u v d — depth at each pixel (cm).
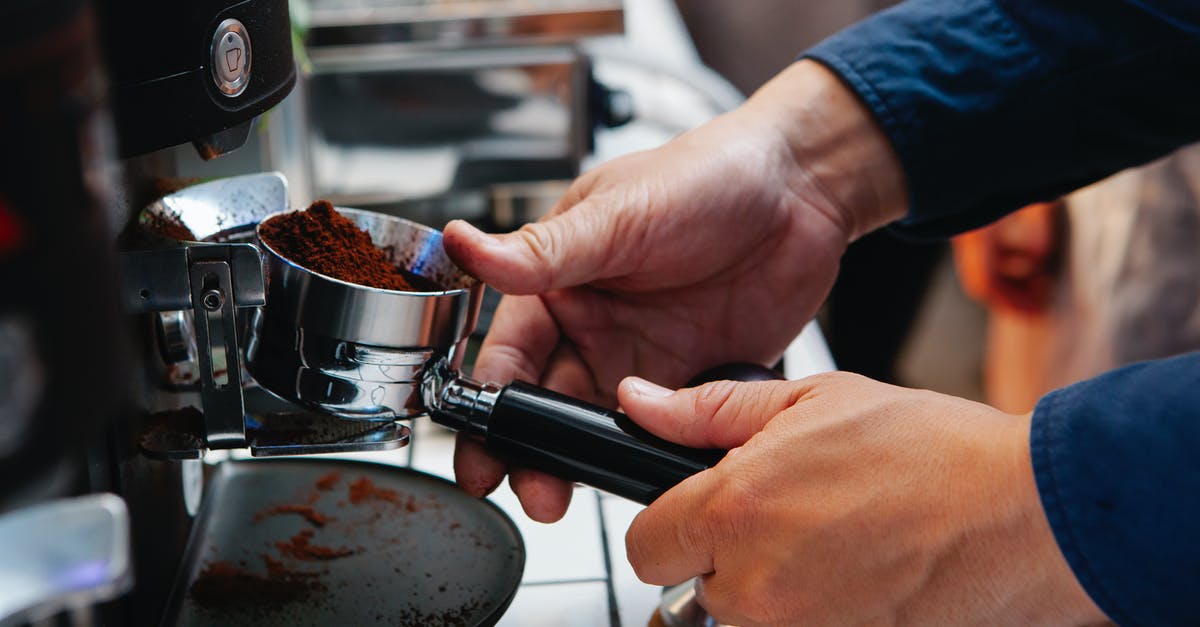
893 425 53
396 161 129
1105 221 155
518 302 78
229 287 53
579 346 82
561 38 126
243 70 50
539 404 59
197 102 48
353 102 125
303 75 106
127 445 53
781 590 54
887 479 51
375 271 56
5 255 28
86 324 30
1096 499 46
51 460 30
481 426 59
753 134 80
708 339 85
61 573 30
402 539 66
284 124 102
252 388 73
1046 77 78
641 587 68
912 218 85
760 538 54
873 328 192
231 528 67
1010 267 166
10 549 30
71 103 29
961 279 175
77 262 30
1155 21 74
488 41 126
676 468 58
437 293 53
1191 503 44
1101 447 46
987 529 49
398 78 125
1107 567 46
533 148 131
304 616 59
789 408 57
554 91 128
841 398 55
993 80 79
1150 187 149
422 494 71
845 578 53
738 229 78
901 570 52
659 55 171
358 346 53
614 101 137
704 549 56
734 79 265
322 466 73
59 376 30
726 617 58
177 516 63
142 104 47
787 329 87
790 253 83
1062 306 165
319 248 55
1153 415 45
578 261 69
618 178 76
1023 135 80
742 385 60
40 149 28
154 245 55
